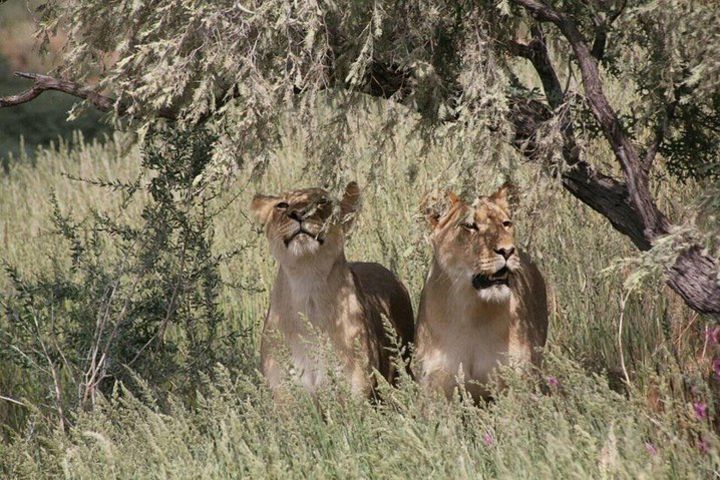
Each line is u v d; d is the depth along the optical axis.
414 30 10.34
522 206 10.60
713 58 9.21
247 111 10.02
